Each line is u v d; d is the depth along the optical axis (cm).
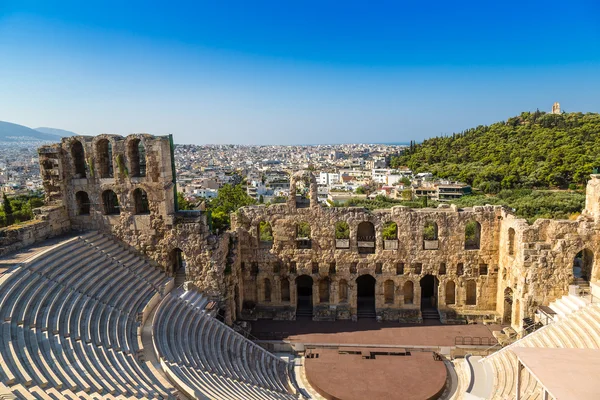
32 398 1961
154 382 2642
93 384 2322
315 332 4456
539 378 2275
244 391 3005
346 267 4775
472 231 8156
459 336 4328
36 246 3684
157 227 4247
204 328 3759
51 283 3127
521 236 4122
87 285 3334
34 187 19312
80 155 4416
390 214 4675
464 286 4753
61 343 2609
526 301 4134
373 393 3353
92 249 3922
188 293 4159
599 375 2294
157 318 3444
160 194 4191
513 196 11525
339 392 3372
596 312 3497
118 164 4184
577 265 4888
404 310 4778
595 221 4072
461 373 3734
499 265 4669
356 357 3934
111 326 3094
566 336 3441
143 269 4134
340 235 7344
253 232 4825
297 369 3866
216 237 4284
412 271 4741
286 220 4762
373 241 4909
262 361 3812
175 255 4612
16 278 2991
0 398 1864
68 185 4281
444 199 13712
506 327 4472
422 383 3484
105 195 4356
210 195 18500
